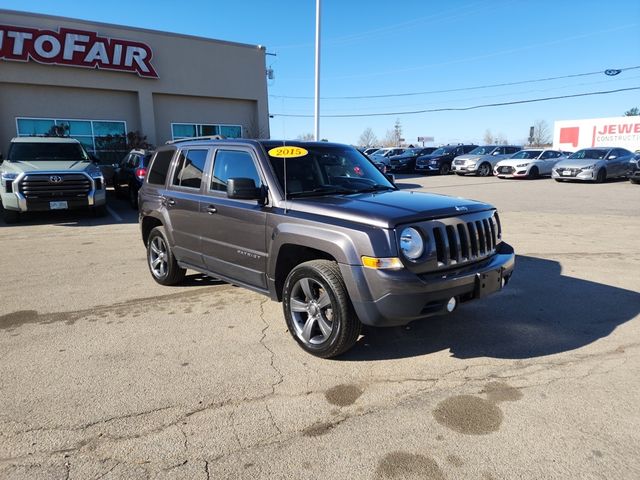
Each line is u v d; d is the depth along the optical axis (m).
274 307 5.15
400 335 4.34
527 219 10.92
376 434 2.88
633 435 2.83
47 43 17.47
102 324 4.68
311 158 4.65
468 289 3.65
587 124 39.41
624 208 12.48
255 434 2.88
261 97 23.47
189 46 20.95
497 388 3.40
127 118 20.08
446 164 26.95
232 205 4.54
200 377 3.58
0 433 2.88
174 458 2.66
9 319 4.82
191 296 5.55
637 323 4.57
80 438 2.84
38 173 10.51
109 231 10.03
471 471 2.54
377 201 3.97
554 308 5.00
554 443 2.76
